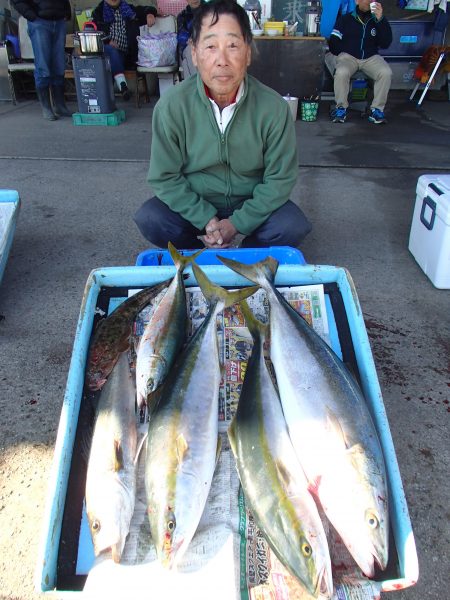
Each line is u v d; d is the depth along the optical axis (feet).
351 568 3.94
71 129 18.90
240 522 4.23
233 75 6.36
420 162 15.30
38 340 7.89
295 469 4.20
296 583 3.78
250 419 4.64
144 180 14.01
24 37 22.29
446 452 6.00
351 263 9.91
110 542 3.90
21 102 23.45
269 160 7.50
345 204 12.50
